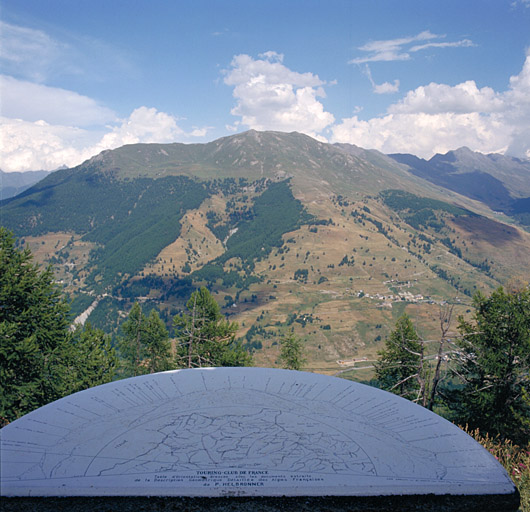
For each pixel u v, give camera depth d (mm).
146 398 8141
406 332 30391
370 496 5312
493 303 23125
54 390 22125
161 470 5637
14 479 5336
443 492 5367
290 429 6922
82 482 5316
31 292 21203
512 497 5379
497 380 22203
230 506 5152
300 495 5293
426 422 7254
